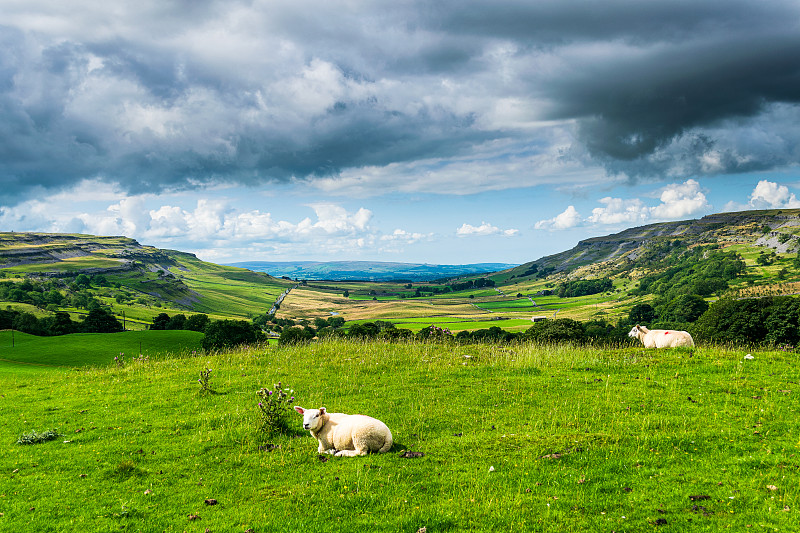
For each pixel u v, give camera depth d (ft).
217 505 36.83
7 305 622.95
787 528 29.60
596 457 41.57
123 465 43.70
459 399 61.77
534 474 38.99
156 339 289.94
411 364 82.74
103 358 238.48
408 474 39.83
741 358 72.33
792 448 40.96
